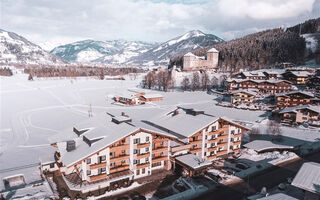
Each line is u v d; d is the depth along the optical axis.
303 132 76.06
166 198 38.72
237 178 45.75
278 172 48.22
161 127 54.50
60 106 119.50
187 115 57.91
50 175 46.44
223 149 56.19
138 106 121.62
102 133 44.72
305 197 31.86
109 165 41.84
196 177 45.88
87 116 99.94
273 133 70.81
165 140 48.03
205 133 51.97
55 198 38.47
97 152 39.47
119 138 41.41
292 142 66.19
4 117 96.88
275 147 60.06
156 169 48.56
